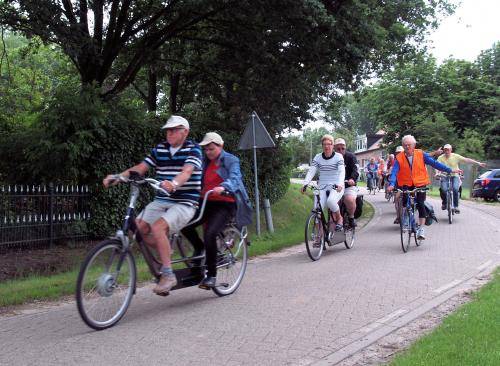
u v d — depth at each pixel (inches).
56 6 489.4
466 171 1310.3
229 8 590.2
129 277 214.4
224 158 255.8
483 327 186.7
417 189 399.5
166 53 780.0
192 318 218.7
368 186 1183.6
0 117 573.3
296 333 197.8
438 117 1478.8
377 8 685.9
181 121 223.1
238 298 254.5
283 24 583.8
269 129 724.0
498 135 1551.4
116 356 172.6
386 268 324.8
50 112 441.7
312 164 378.0
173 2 617.0
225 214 249.0
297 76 657.6
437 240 446.0
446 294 256.5
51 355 173.5
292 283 287.6
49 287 282.2
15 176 476.1
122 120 472.7
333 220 379.9
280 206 786.2
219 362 167.8
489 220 595.2
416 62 939.3
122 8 621.0
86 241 460.4
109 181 215.6
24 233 423.2
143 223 223.0
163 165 228.2
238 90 724.7
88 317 196.7
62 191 445.1
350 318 217.5
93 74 626.2
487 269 319.3
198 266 244.5
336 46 599.2
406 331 201.8
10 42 900.6
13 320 219.6
